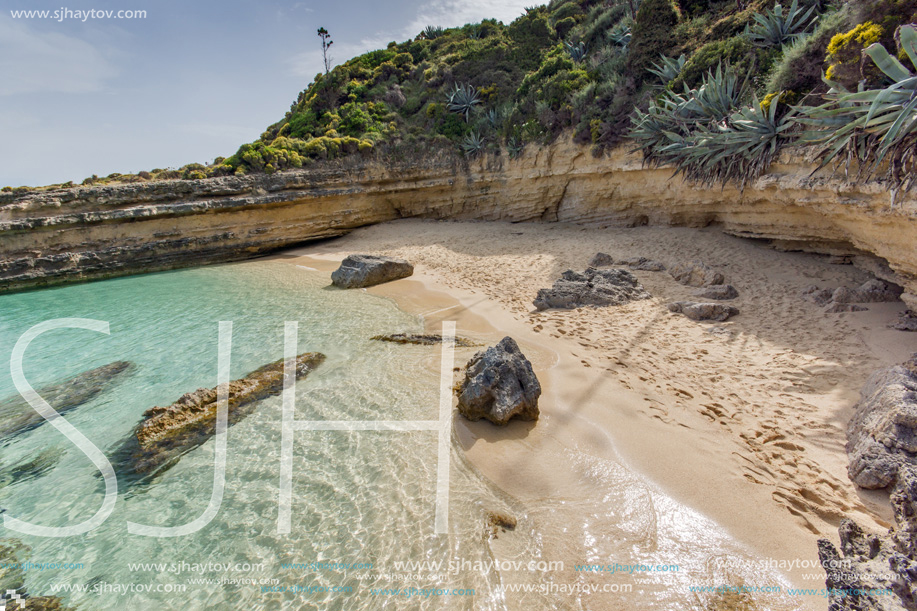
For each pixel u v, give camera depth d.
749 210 13.37
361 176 24.91
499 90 28.70
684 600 3.46
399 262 15.50
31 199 18.31
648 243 15.53
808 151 10.12
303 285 16.00
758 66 14.34
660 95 17.22
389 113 29.73
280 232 23.17
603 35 26.58
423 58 35.44
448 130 26.92
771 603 3.33
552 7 35.94
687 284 11.73
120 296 15.96
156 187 20.12
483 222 24.66
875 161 7.95
